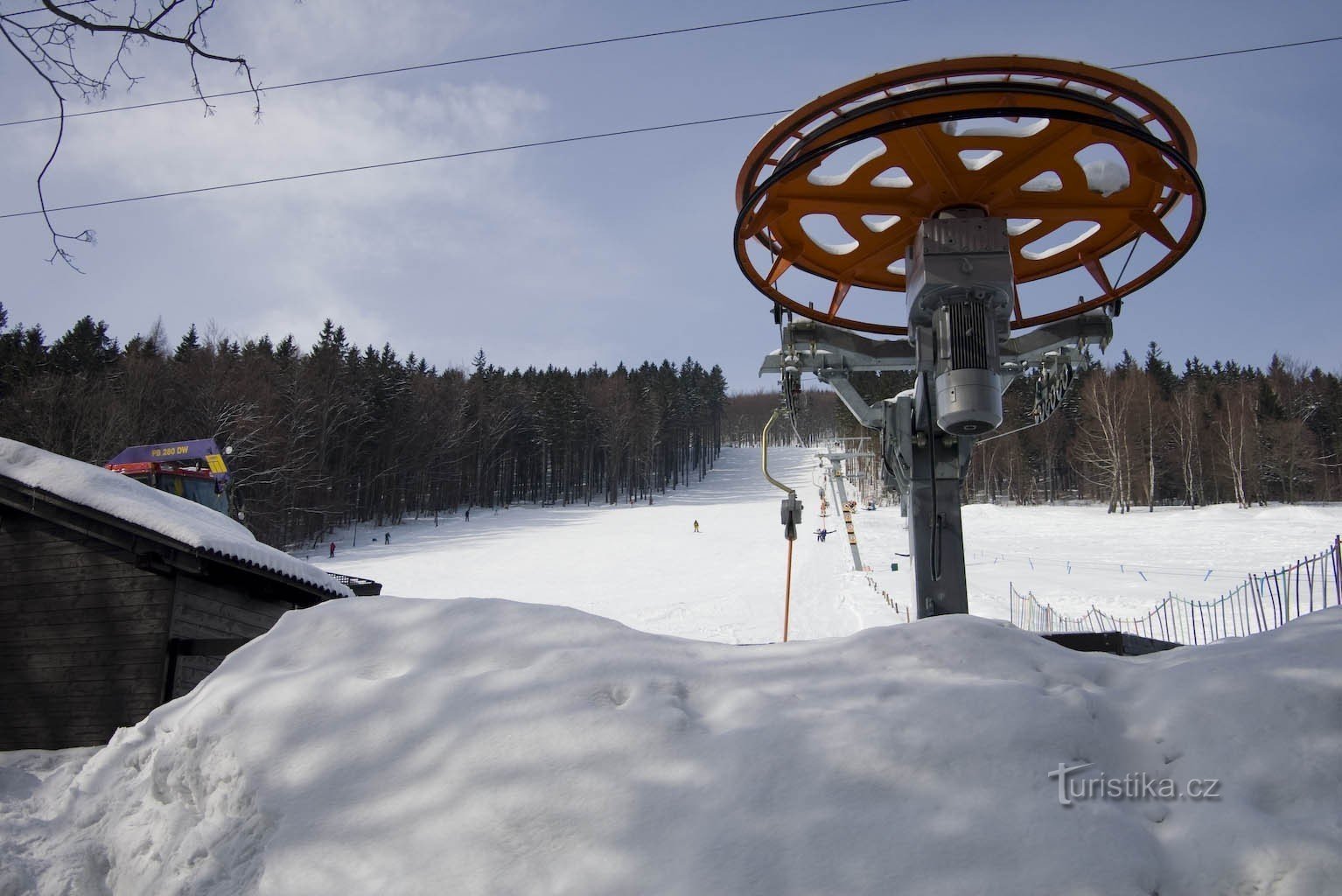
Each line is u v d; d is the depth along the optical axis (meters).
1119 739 2.41
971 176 4.77
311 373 54.81
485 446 72.62
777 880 2.04
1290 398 67.44
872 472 58.31
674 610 21.42
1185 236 4.70
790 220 5.12
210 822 2.76
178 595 8.24
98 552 8.45
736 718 2.62
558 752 2.55
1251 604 15.20
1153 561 26.03
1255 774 2.18
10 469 8.20
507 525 54.16
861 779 2.28
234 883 2.52
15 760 6.51
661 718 2.61
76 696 8.10
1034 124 4.46
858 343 5.83
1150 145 4.01
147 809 3.00
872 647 3.06
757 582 26.73
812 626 17.81
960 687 2.62
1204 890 1.95
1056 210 4.93
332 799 2.60
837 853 2.09
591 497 76.94
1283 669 2.48
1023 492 65.38
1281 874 1.91
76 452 38.50
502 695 2.84
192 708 3.22
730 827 2.20
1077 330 5.60
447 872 2.27
